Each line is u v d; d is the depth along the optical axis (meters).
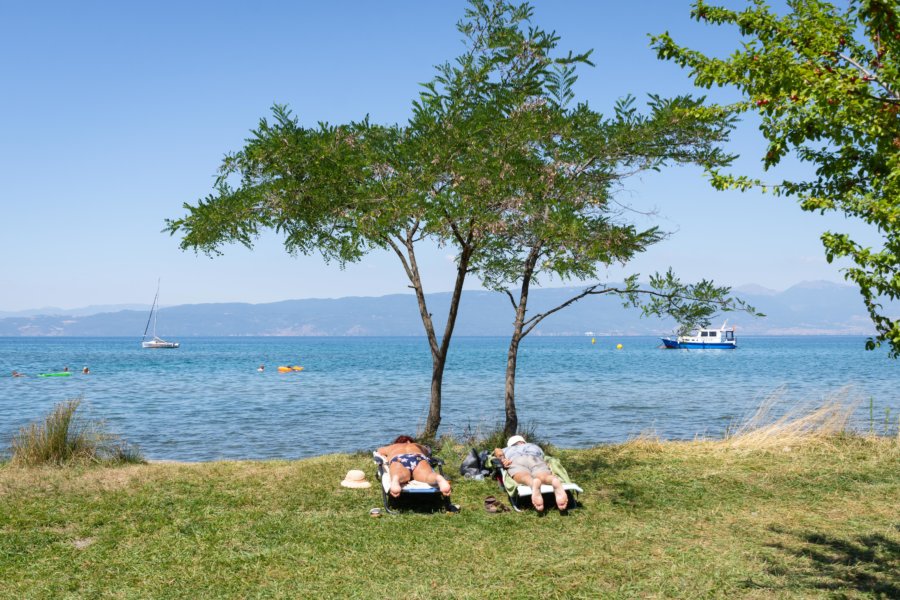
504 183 10.35
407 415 28.33
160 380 53.25
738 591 5.87
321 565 6.59
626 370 66.62
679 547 7.18
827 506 9.00
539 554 6.95
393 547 7.16
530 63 11.54
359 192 11.62
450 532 7.74
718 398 35.19
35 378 56.19
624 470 11.30
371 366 76.62
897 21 4.13
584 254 10.64
